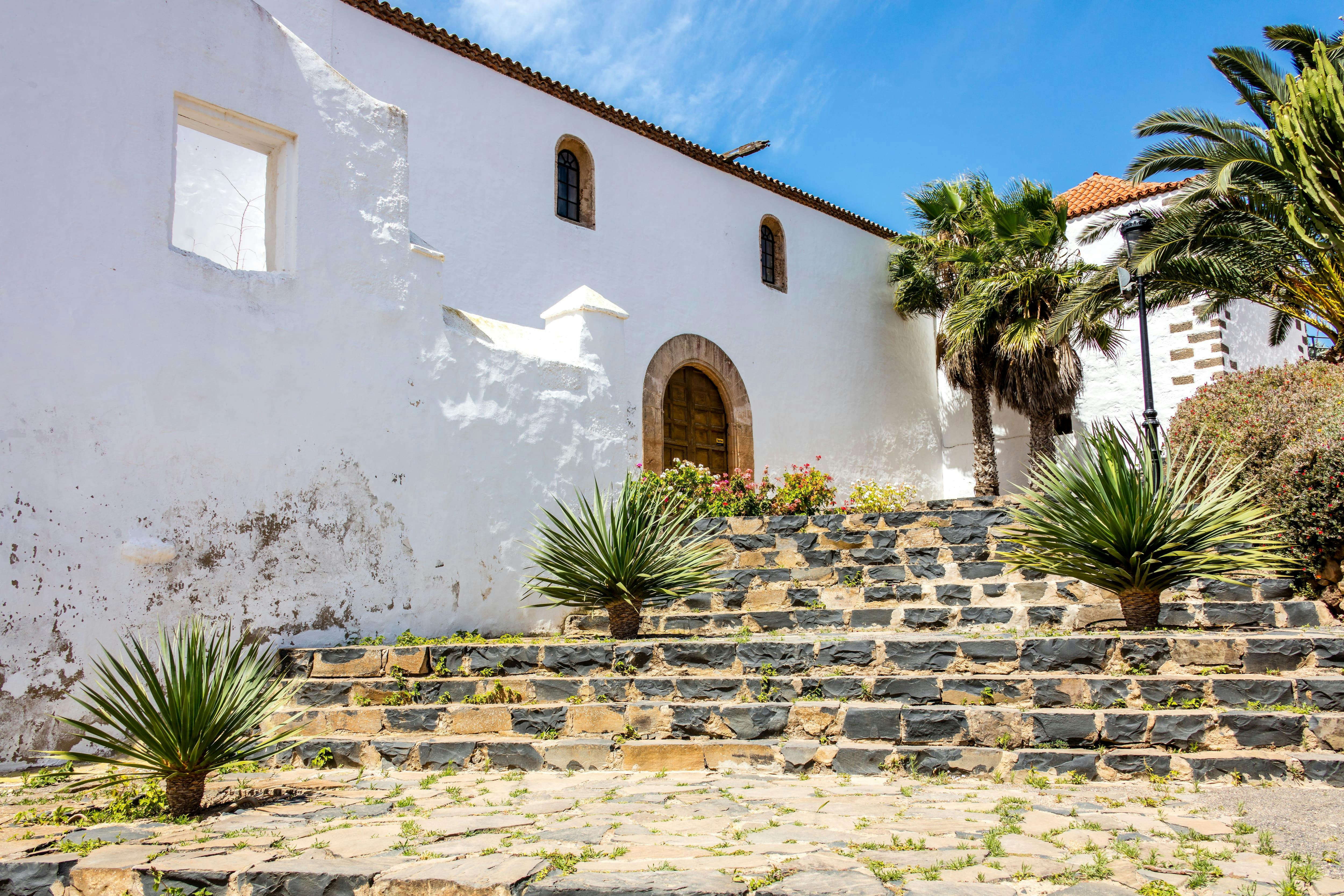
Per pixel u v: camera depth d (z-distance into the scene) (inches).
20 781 196.5
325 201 293.4
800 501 464.8
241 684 181.9
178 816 167.5
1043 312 656.4
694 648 235.9
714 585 298.8
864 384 735.7
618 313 396.5
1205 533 240.5
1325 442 276.5
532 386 353.1
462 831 145.8
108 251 236.5
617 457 384.2
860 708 196.2
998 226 674.8
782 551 357.1
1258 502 287.9
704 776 187.9
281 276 277.9
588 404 375.2
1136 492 240.5
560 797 170.7
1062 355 650.8
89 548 223.9
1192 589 269.0
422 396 312.5
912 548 341.1
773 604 325.7
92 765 210.1
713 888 108.6
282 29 289.3
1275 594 264.5
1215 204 475.5
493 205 496.1
